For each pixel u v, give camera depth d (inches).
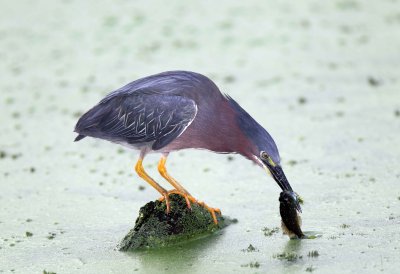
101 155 640.4
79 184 571.8
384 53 896.9
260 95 772.6
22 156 646.5
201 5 1131.9
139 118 490.9
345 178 537.3
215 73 853.2
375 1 1133.1
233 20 1051.9
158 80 500.1
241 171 577.0
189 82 490.9
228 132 478.0
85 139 684.1
